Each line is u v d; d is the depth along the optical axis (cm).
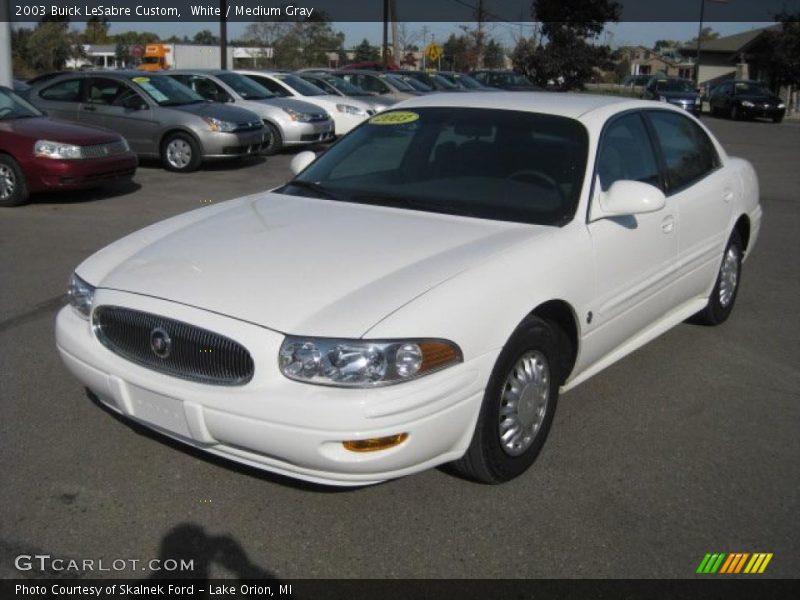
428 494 353
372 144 475
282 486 356
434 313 310
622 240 415
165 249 373
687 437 416
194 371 318
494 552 315
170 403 320
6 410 422
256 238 373
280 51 4203
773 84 4562
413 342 301
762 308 648
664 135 501
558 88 4200
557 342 379
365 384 295
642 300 446
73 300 372
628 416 439
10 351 507
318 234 375
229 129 1324
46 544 313
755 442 413
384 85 2134
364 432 293
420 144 455
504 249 356
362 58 5169
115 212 975
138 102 1328
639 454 396
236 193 1137
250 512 337
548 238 373
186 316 316
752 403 461
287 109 1563
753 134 2588
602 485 365
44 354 503
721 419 439
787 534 332
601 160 422
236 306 315
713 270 543
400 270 335
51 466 368
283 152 1623
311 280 328
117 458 376
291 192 454
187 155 1317
